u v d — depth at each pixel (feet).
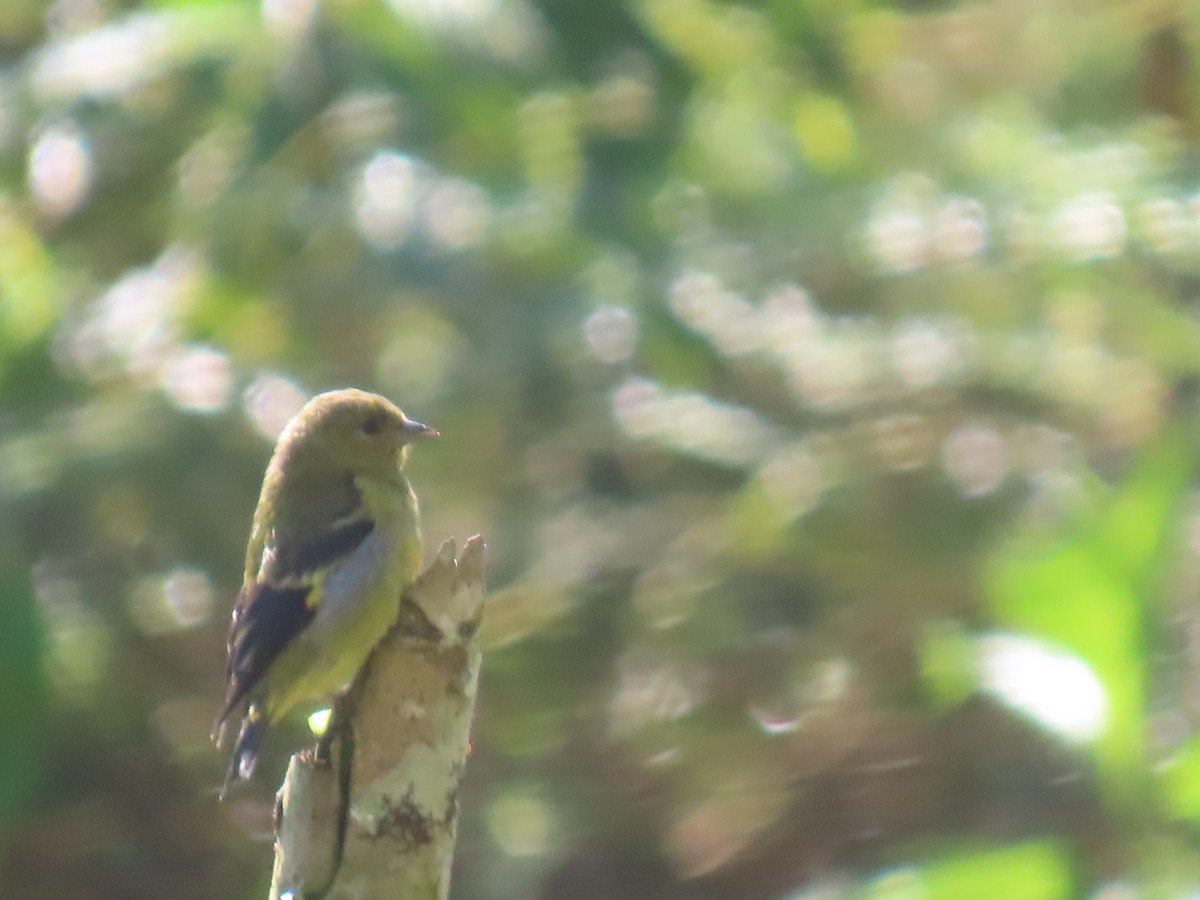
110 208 42.65
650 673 47.65
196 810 47.03
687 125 40.98
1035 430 47.03
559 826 45.91
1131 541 25.91
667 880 47.93
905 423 46.11
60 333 40.70
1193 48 47.19
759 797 47.70
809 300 45.11
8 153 39.88
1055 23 49.52
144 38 37.76
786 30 43.93
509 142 39.40
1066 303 45.78
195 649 45.24
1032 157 44.75
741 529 45.68
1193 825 25.45
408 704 20.63
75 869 46.19
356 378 42.27
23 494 38.60
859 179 43.73
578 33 38.52
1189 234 42.34
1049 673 25.84
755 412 46.34
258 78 37.17
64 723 43.50
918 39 49.52
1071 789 39.70
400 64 36.37
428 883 20.61
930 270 43.80
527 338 39.52
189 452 39.27
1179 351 44.39
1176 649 29.48
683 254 40.75
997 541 44.39
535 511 46.75
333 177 38.65
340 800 20.53
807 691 47.21
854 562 46.06
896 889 29.04
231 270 40.50
